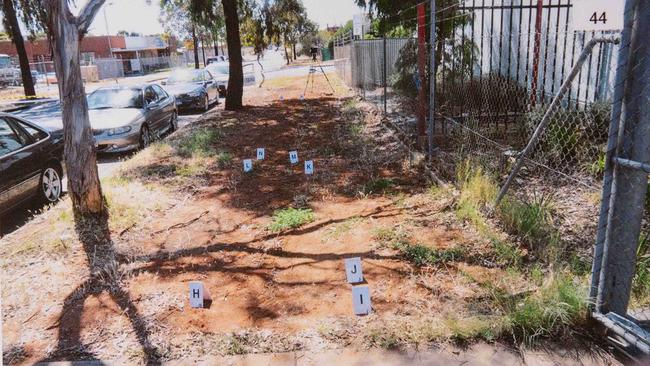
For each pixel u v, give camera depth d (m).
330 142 9.74
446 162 7.01
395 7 12.08
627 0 2.83
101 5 5.53
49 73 49.03
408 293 3.93
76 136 5.50
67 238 5.34
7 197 6.38
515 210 4.91
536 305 3.47
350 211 5.80
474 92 9.84
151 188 7.06
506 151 6.35
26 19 21.80
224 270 4.54
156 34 85.31
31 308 4.02
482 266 4.29
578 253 4.34
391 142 9.01
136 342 3.51
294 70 38.75
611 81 7.29
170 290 4.21
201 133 10.99
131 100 11.70
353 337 3.39
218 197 6.70
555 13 9.88
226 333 3.55
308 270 4.44
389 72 13.68
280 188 6.94
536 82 8.77
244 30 22.39
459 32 11.41
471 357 3.15
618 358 3.09
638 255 3.85
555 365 3.05
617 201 3.07
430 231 5.02
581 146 6.35
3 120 6.71
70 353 3.43
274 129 11.68
